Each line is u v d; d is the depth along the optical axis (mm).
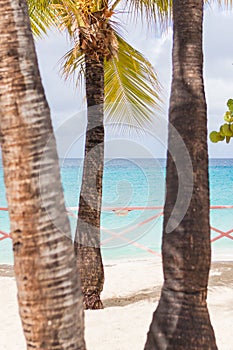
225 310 5891
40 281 2217
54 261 2230
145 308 6109
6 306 6332
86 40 6266
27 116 2264
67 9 6512
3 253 13180
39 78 2346
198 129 3010
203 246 2930
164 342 2883
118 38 7477
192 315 2885
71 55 7773
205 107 3070
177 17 3141
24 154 2244
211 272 8430
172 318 2898
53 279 2225
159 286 7516
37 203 2232
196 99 3033
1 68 2293
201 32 3150
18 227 2244
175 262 2926
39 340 2227
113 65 7926
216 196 29562
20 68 2289
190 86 3045
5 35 2311
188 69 3068
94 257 6207
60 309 2229
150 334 2973
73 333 2256
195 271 2910
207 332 2891
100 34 6289
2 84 2285
